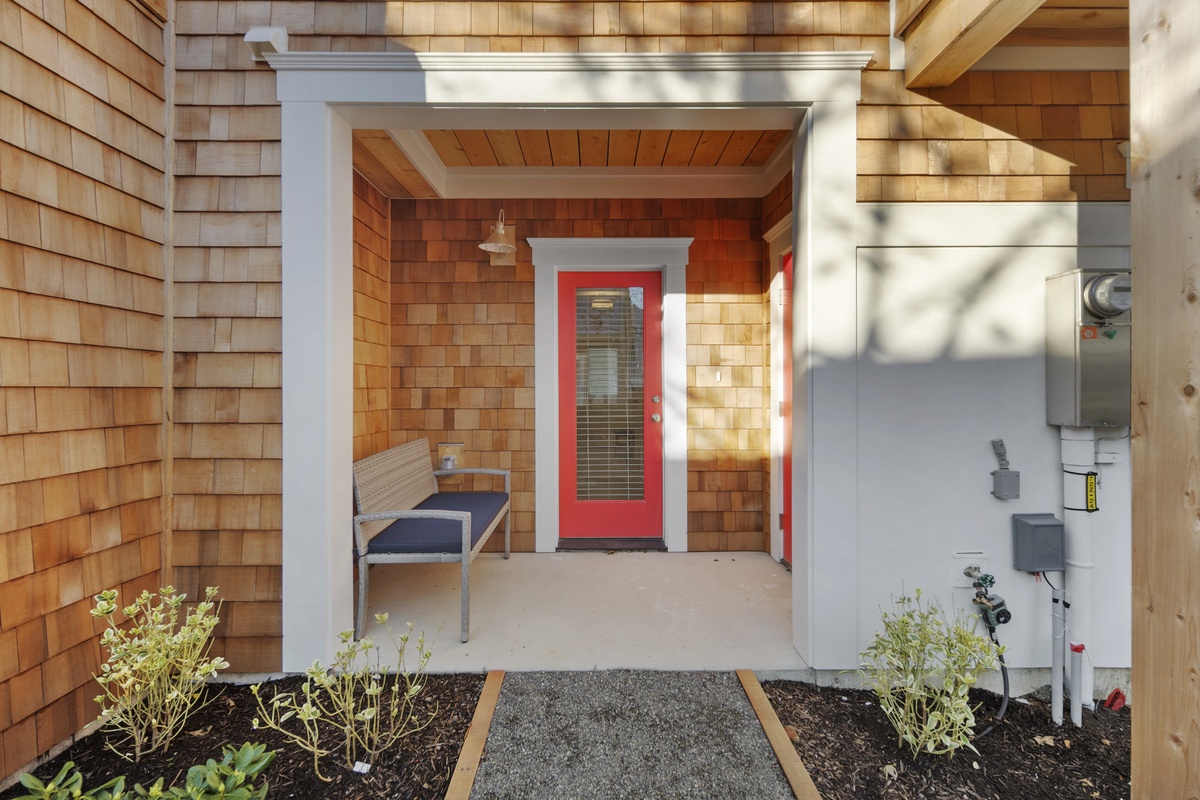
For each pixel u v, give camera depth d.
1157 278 1.20
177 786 1.54
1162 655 1.19
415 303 3.59
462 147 3.20
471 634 2.43
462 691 2.02
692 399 3.62
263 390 2.15
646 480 3.74
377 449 3.38
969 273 2.17
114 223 1.90
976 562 2.17
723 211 3.61
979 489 2.17
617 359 3.75
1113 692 2.07
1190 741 1.14
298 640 2.14
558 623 2.54
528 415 3.61
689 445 3.62
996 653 1.91
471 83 2.15
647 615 2.62
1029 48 2.19
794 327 2.32
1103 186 2.18
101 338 1.85
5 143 1.54
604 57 2.13
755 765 1.67
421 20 2.18
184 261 2.15
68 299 1.73
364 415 3.20
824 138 2.15
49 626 1.67
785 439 3.35
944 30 1.90
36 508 1.63
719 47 2.18
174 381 2.15
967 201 2.17
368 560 2.40
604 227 3.59
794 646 2.31
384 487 2.70
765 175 3.52
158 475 2.11
